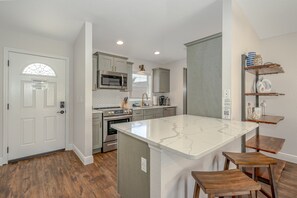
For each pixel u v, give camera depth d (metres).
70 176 2.19
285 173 2.28
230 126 1.53
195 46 2.40
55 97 3.13
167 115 4.74
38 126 2.95
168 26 2.60
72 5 2.02
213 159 1.61
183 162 1.28
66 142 3.24
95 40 3.24
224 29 1.84
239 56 1.97
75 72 3.15
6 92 2.63
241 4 1.93
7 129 2.64
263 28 2.49
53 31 2.77
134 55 4.38
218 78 2.12
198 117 2.14
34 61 2.91
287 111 2.62
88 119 2.57
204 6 2.04
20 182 2.03
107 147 3.28
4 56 2.61
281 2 1.89
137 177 1.39
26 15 2.24
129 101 4.63
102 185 1.98
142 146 1.32
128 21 2.44
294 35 2.55
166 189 1.14
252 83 2.43
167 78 5.21
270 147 1.87
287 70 2.61
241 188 0.97
